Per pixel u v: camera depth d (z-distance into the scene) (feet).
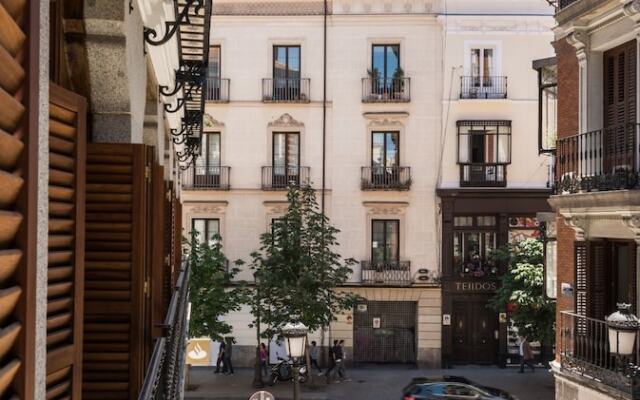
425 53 93.45
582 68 42.19
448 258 92.99
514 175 92.84
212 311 80.23
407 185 92.79
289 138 94.99
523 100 92.84
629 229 36.76
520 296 77.92
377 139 94.48
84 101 11.25
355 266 93.61
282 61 94.89
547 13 92.43
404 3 93.45
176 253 47.83
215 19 94.38
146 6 16.90
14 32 6.64
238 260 85.66
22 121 6.89
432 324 93.56
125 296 14.90
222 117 94.73
